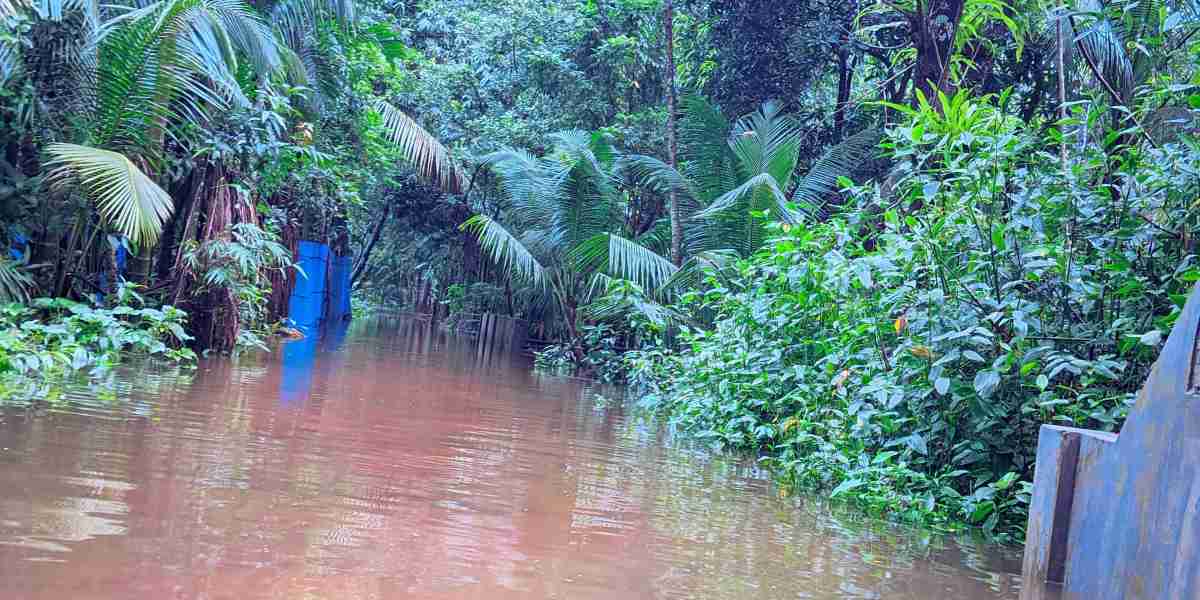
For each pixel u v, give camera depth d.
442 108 20.27
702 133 13.38
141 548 2.78
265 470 4.14
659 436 7.12
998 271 4.99
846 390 5.70
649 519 4.01
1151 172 4.64
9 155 8.78
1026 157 5.10
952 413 4.93
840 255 6.00
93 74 8.45
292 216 14.23
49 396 5.60
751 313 7.16
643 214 17.66
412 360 12.12
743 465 6.02
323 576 2.71
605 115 18.48
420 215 22.31
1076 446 3.14
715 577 3.16
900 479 4.90
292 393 7.12
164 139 9.41
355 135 14.68
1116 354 4.61
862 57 15.25
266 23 10.77
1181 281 4.32
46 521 2.95
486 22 19.80
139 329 8.88
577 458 5.55
